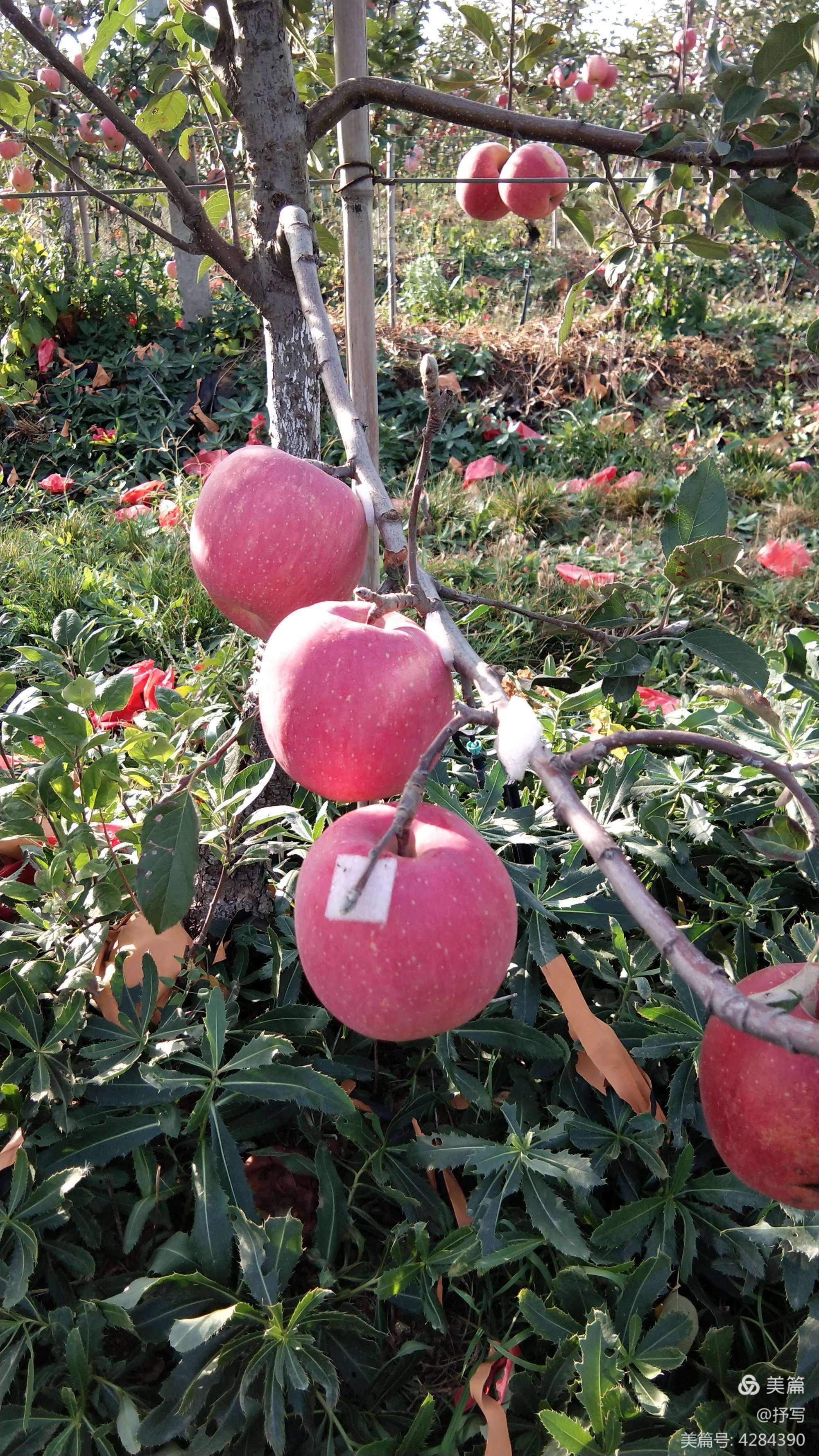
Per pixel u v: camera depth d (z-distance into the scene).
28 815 0.68
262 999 0.78
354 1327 0.61
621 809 0.92
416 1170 0.70
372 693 0.38
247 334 2.96
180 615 1.64
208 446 2.60
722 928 0.84
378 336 3.03
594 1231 0.63
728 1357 0.60
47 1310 0.63
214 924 0.81
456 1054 0.72
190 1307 0.59
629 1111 0.70
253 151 0.78
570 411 2.73
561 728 1.04
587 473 2.54
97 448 2.60
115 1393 0.57
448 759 0.95
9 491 2.36
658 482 2.35
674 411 2.84
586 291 3.53
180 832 0.59
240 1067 0.62
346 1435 0.58
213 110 1.01
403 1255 0.65
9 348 2.65
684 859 0.83
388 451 2.50
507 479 2.39
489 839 0.79
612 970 0.78
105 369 2.86
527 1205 0.62
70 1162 0.61
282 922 0.80
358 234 0.96
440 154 4.61
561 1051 0.69
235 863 0.75
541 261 3.85
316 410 0.84
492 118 0.81
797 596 1.78
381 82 0.79
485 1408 0.58
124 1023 0.66
